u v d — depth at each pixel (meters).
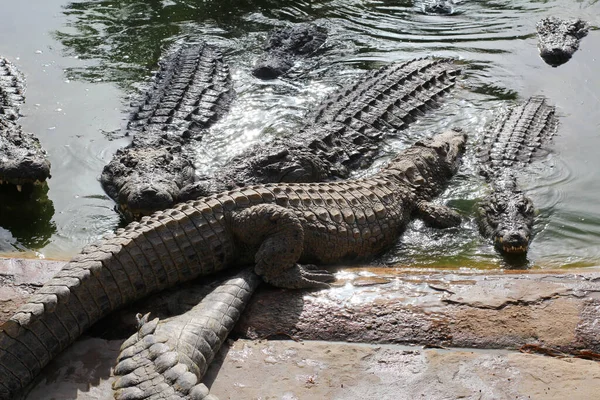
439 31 14.02
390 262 7.59
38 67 12.25
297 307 6.12
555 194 8.76
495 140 9.92
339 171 9.23
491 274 6.64
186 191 8.09
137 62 12.61
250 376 5.38
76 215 8.40
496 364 5.43
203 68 12.02
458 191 9.05
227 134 10.12
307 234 6.87
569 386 5.18
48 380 5.32
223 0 15.52
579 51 13.01
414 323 5.88
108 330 5.89
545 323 5.84
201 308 5.82
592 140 10.05
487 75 12.16
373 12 14.95
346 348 5.66
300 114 10.75
